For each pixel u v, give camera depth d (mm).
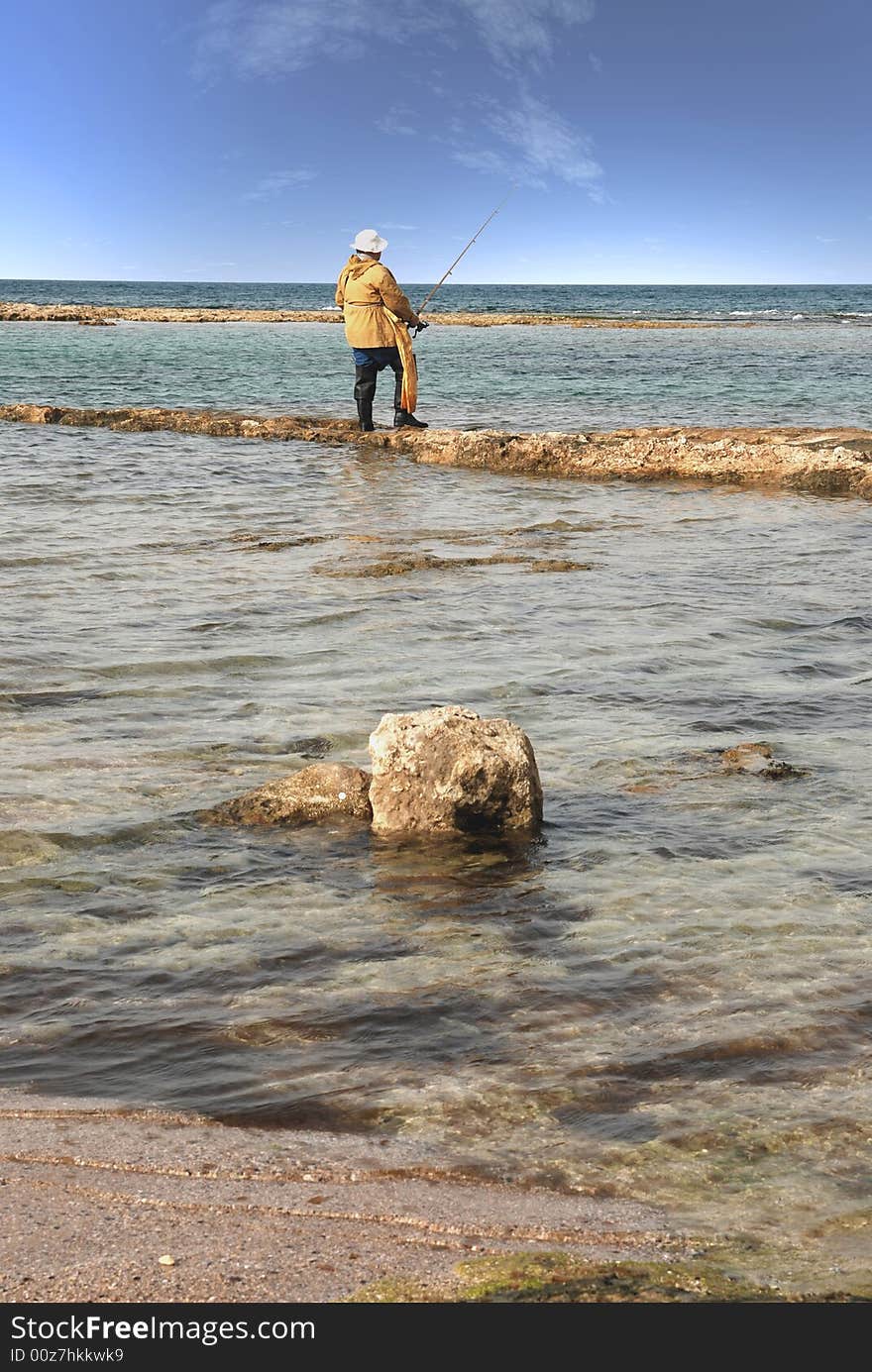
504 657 7332
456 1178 2852
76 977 3832
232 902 4340
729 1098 3199
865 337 49344
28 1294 2363
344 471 14891
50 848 4719
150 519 11531
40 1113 3127
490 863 4680
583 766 5652
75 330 49156
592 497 13438
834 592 9102
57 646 7383
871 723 6273
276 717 6227
